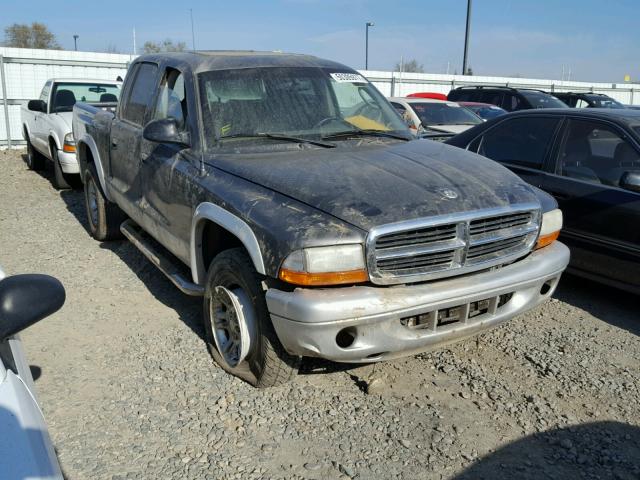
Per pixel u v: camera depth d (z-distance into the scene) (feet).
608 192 17.13
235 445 10.97
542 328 16.21
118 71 58.59
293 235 10.78
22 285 6.66
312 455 10.73
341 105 16.35
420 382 13.20
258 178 12.59
